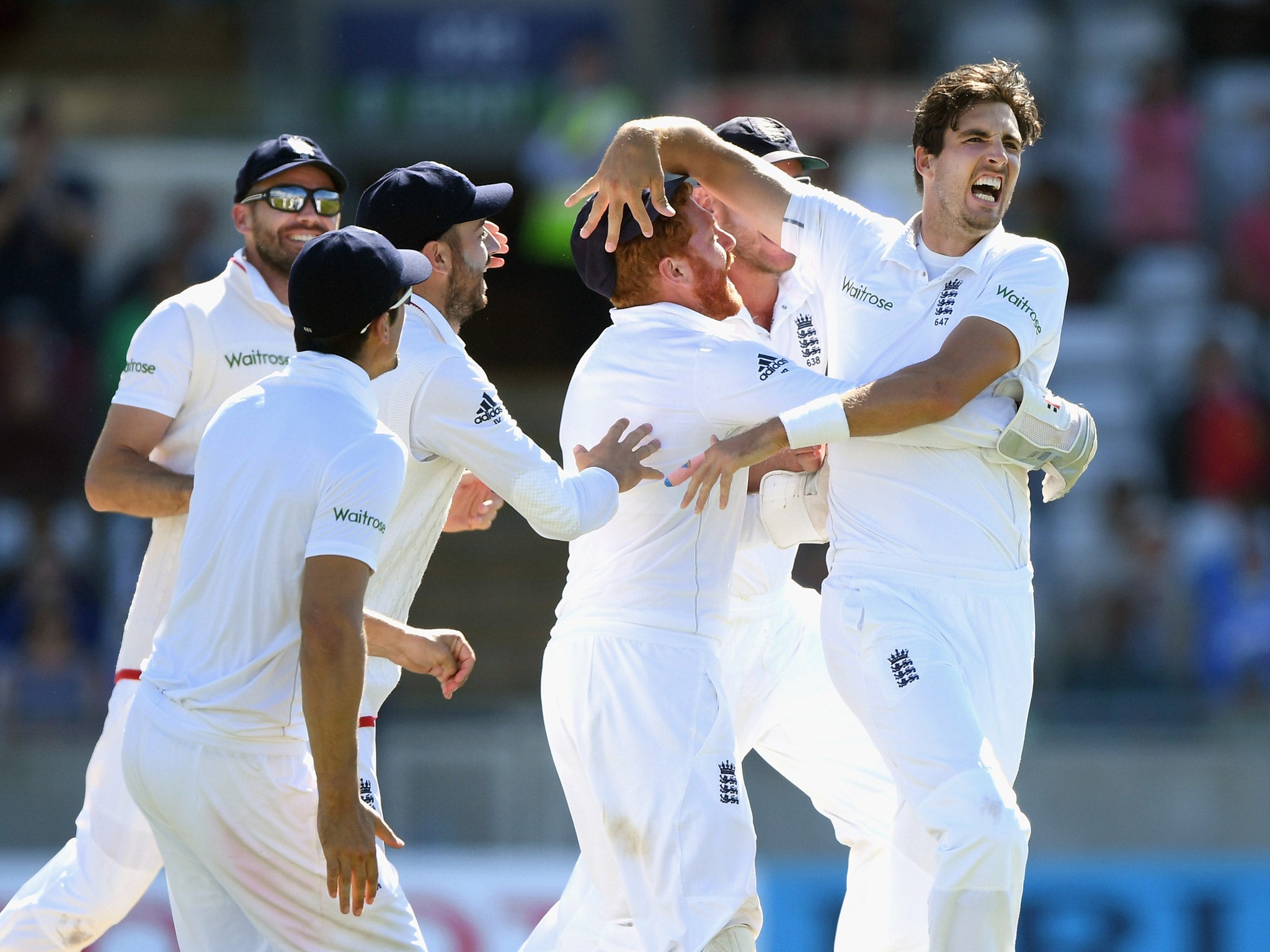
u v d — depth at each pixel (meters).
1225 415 40.03
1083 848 31.41
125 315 40.03
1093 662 34.81
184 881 13.19
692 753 13.62
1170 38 49.31
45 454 38.69
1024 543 14.09
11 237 41.00
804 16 47.84
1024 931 28.45
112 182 42.88
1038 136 14.14
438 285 14.31
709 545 14.16
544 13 47.06
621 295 14.68
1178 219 45.22
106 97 44.62
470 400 13.66
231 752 12.55
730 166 14.99
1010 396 13.67
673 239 14.30
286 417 12.62
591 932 14.27
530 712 31.08
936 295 13.91
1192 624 35.59
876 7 48.03
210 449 12.88
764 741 16.48
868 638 13.60
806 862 30.11
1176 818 31.36
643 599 13.93
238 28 48.91
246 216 16.33
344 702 11.98
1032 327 13.43
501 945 27.75
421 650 13.72
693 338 14.13
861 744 16.02
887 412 13.15
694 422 14.12
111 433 15.73
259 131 44.84
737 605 15.76
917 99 46.69
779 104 46.62
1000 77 13.82
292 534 12.43
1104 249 45.09
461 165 47.34
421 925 27.78
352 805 12.03
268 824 12.69
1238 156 45.91
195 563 12.78
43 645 34.94
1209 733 31.69
